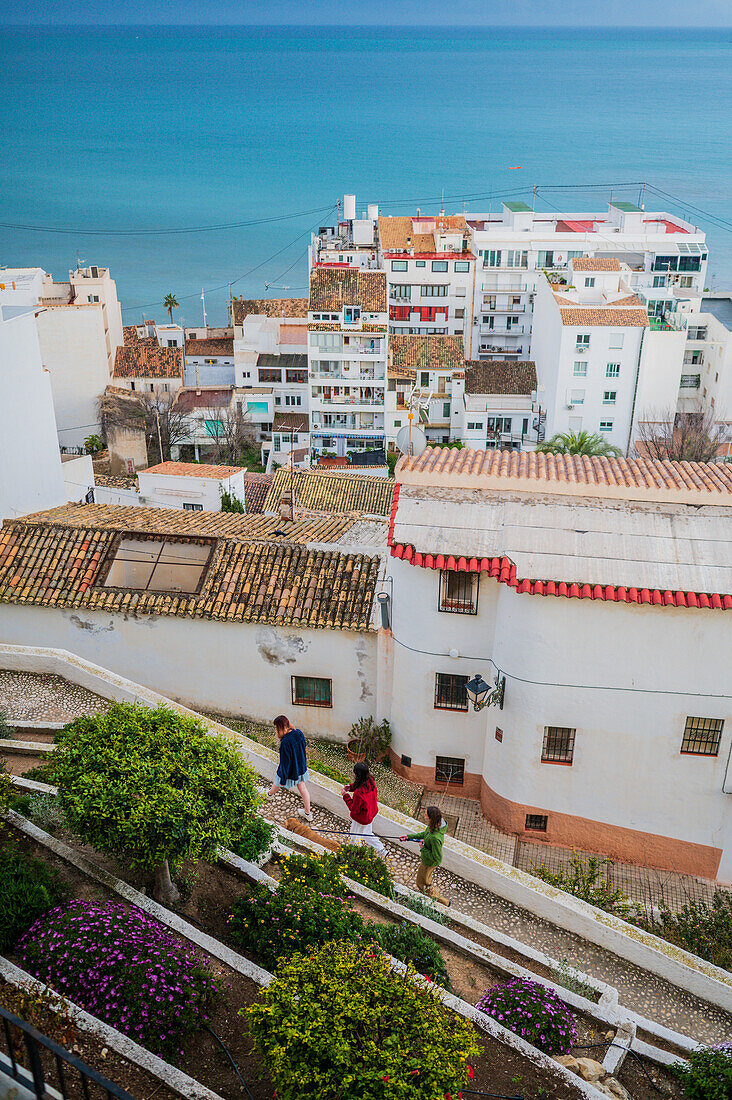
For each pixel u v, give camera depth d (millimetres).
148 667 25391
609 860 22734
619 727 21453
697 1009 16766
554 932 18203
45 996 11414
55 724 20562
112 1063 11062
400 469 23547
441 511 22375
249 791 14180
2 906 13047
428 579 22016
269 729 25188
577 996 15383
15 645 23984
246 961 13531
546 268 98188
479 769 23969
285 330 92938
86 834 13250
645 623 20469
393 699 24094
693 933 19016
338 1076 9672
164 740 14141
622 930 17656
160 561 26453
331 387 83625
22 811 16312
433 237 102250
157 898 14867
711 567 20500
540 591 20281
